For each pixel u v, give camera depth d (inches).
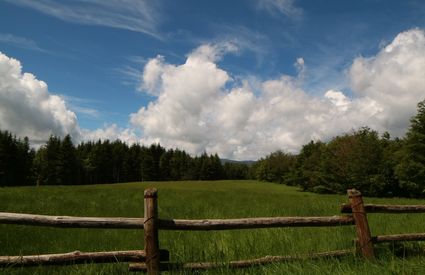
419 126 1768.0
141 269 205.8
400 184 1947.6
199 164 5940.0
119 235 356.2
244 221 227.8
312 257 232.7
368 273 200.8
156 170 5595.5
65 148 4156.0
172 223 214.2
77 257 200.2
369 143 2327.8
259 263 224.7
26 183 3757.4
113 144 5497.1
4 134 3518.7
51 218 200.4
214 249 272.4
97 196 965.8
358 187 2336.4
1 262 193.3
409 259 239.1
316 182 2657.5
